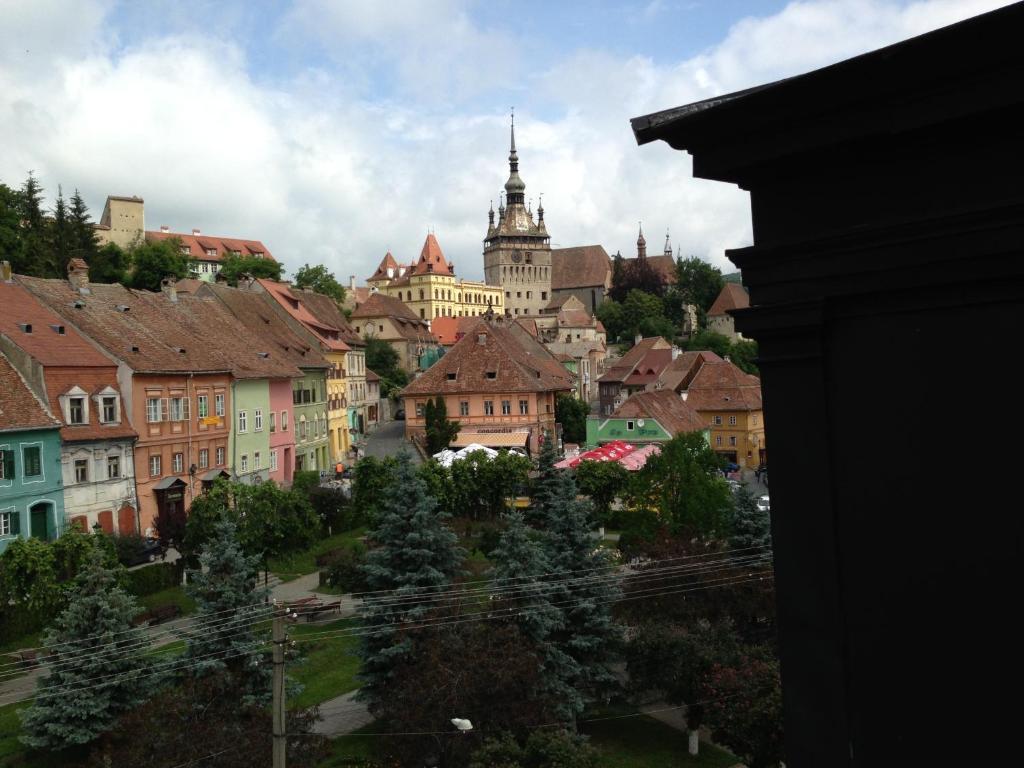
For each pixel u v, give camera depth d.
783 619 6.03
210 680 21.84
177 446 51.78
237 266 139.88
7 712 26.23
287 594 39.84
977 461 4.96
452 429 76.94
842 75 5.02
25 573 31.02
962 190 4.91
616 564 34.34
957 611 5.07
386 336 143.88
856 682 5.61
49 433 41.62
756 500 32.16
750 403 88.88
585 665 27.03
